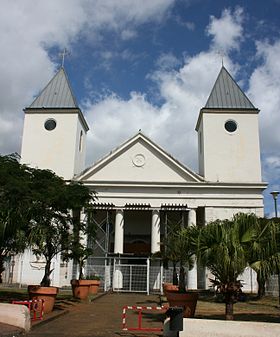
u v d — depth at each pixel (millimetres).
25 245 15125
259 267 11656
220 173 35406
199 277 32219
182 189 34250
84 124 40469
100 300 23203
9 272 32219
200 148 38844
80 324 13625
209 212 33781
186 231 13547
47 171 16781
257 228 11953
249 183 34219
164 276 31234
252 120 36688
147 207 33906
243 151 35938
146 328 12758
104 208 33812
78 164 38031
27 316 11812
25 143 36375
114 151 35094
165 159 35062
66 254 18688
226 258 11500
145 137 35406
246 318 14773
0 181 14273
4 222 13750
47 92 38312
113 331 12320
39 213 15297
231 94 37812
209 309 17828
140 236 37375
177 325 10180
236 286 12023
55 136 36469
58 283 31734
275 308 18734
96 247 35406
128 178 34719
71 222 18344
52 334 11492
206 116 36812
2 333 10477
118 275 31594
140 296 26781
